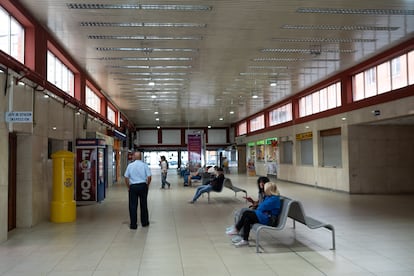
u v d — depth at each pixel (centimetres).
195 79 1712
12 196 848
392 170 1592
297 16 948
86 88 1708
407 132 1600
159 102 2431
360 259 583
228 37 1111
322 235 760
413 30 1073
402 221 921
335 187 1709
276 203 678
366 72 1491
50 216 957
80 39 1107
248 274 514
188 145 2258
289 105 2359
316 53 1288
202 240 729
